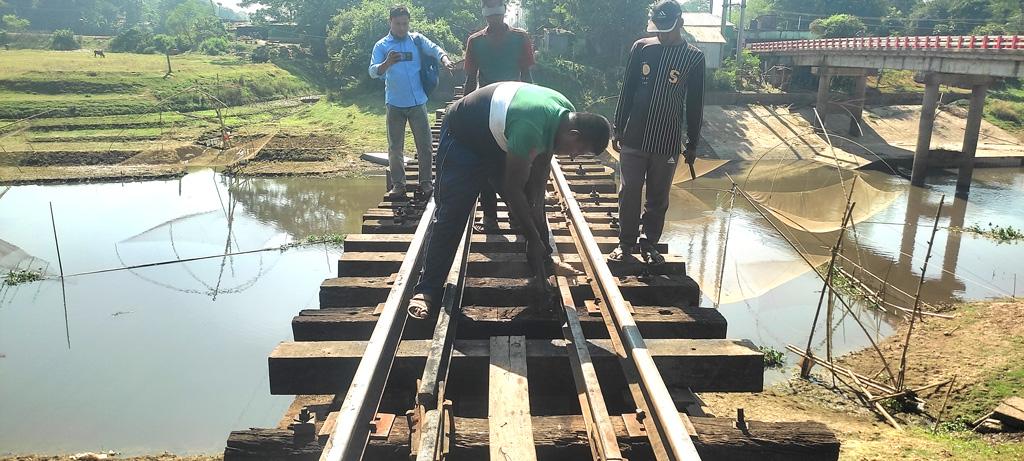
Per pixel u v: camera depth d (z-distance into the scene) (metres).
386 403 3.41
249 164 29.55
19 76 40.44
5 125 33.84
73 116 36.78
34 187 25.97
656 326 3.85
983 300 14.01
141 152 30.28
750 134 35.50
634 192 4.63
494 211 5.24
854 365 11.16
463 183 3.53
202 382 10.43
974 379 9.88
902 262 16.73
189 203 23.53
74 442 8.68
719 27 45.81
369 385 2.70
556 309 3.83
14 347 11.66
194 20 83.62
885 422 9.18
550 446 2.75
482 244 5.05
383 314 3.29
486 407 3.88
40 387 10.16
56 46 69.06
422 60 6.19
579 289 4.22
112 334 12.37
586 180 7.98
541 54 36.84
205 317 13.27
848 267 16.00
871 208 19.75
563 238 5.31
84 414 9.38
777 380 10.67
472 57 5.72
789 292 14.60
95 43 76.06
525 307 3.95
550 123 3.19
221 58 53.66
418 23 38.66
